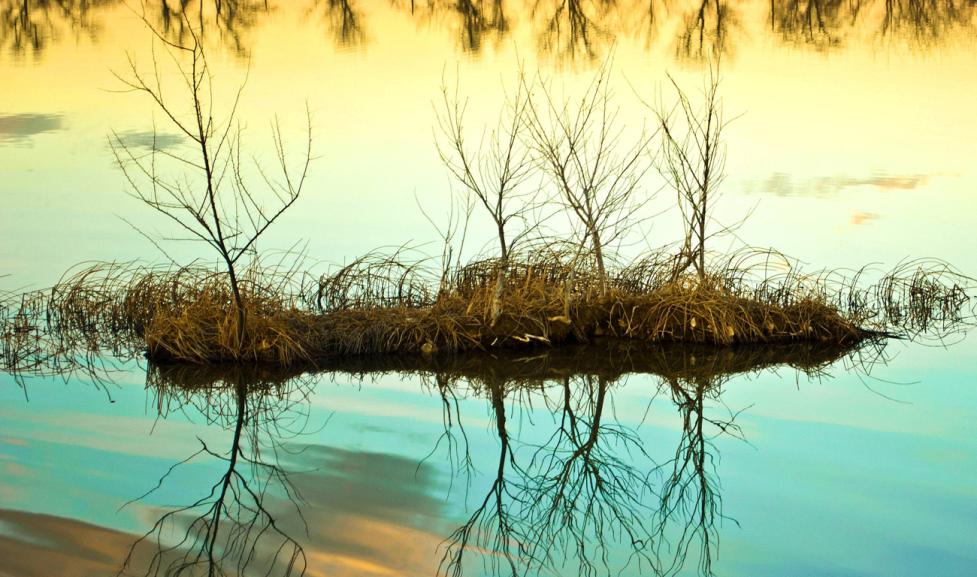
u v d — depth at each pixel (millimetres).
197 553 7391
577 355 12516
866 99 32188
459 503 8492
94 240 17750
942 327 13750
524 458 9523
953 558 7492
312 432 9961
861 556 7535
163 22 48062
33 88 33281
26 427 9852
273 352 12062
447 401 10977
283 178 22734
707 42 41938
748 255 14766
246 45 42656
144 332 12906
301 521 7977
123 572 7059
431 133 26578
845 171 23922
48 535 7547
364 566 7328
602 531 8062
